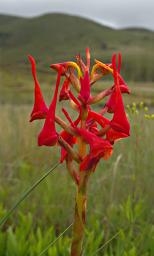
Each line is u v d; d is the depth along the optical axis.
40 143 2.25
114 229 4.19
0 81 16.89
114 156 5.44
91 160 2.26
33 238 3.85
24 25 165.62
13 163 5.95
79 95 2.29
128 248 3.71
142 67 10.68
